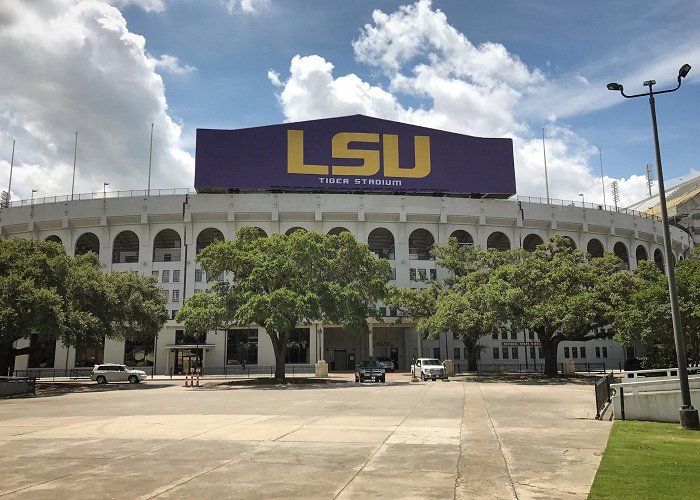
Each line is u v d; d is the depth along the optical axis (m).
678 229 85.38
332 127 69.88
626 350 71.69
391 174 69.69
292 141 69.12
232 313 42.31
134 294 48.91
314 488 9.25
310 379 46.00
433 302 55.62
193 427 16.81
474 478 9.91
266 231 67.56
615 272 47.97
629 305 37.34
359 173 69.19
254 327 64.62
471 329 45.31
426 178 70.12
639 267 43.00
